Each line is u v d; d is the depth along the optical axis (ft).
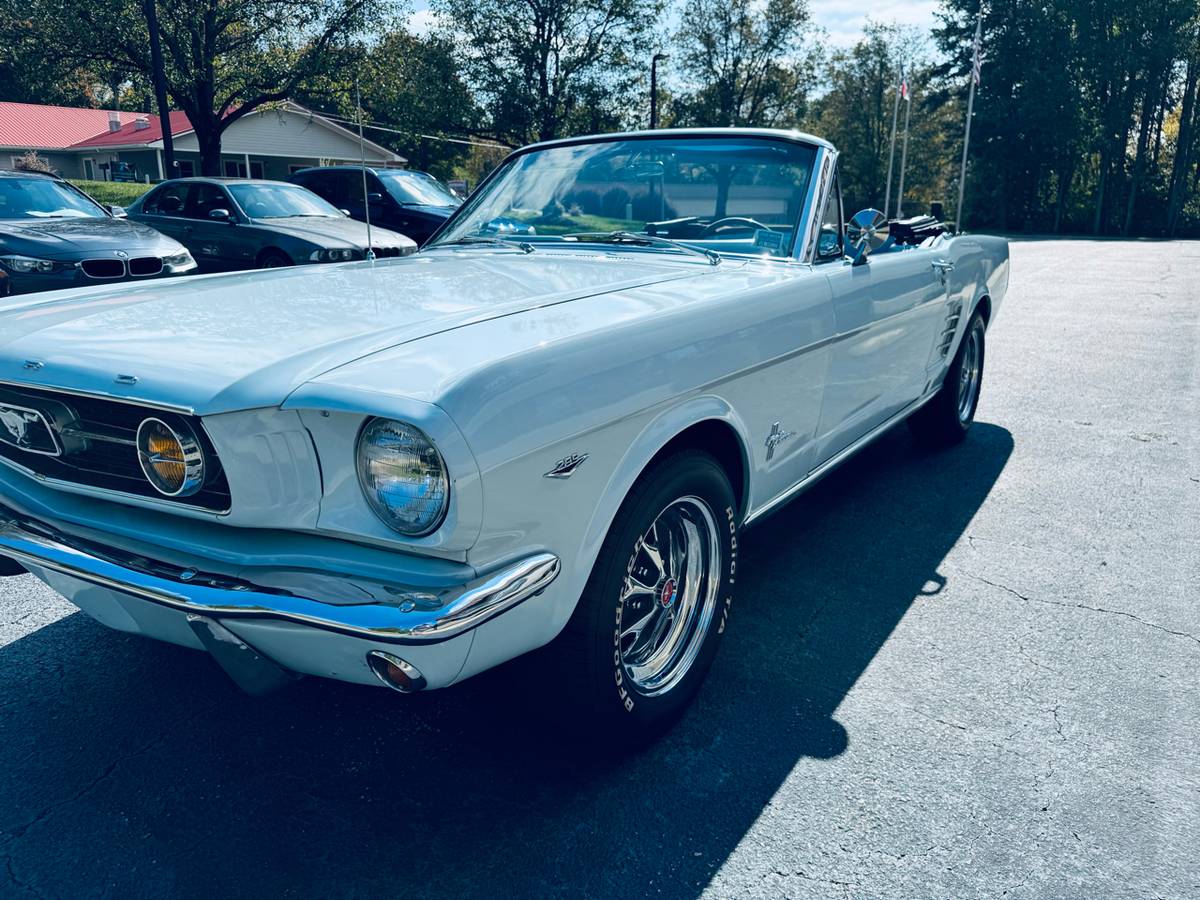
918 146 190.70
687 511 7.81
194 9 66.90
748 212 10.17
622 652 7.31
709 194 10.38
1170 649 9.36
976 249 15.53
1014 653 9.28
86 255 24.39
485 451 5.41
